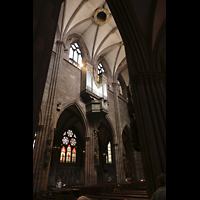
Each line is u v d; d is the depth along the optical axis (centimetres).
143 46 795
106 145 2936
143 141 639
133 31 798
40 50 329
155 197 204
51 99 1356
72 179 2161
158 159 557
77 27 2070
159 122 623
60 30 1753
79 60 2123
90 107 1811
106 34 2241
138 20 832
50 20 406
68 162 2217
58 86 1468
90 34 2188
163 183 231
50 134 1242
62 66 1697
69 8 1741
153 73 734
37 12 355
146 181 591
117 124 2275
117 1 815
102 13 2027
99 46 2269
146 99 673
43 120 1255
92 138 1769
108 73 2591
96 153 1703
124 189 1250
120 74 2989
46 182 1108
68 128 2375
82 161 2383
